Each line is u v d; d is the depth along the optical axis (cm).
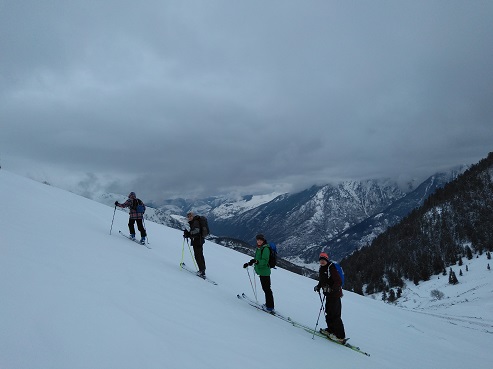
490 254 16325
